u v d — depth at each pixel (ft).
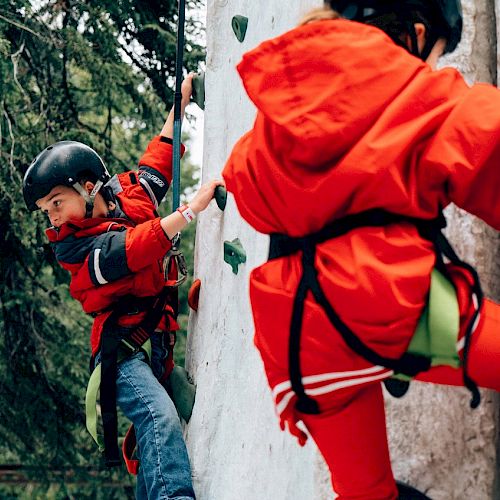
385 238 5.85
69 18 30.63
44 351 32.07
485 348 5.94
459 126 5.79
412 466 7.57
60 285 35.50
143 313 10.87
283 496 8.59
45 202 10.87
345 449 6.40
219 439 10.48
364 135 5.82
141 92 31.40
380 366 5.87
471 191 5.90
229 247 10.35
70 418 32.40
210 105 11.77
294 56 5.98
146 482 10.16
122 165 31.24
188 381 11.32
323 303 5.89
